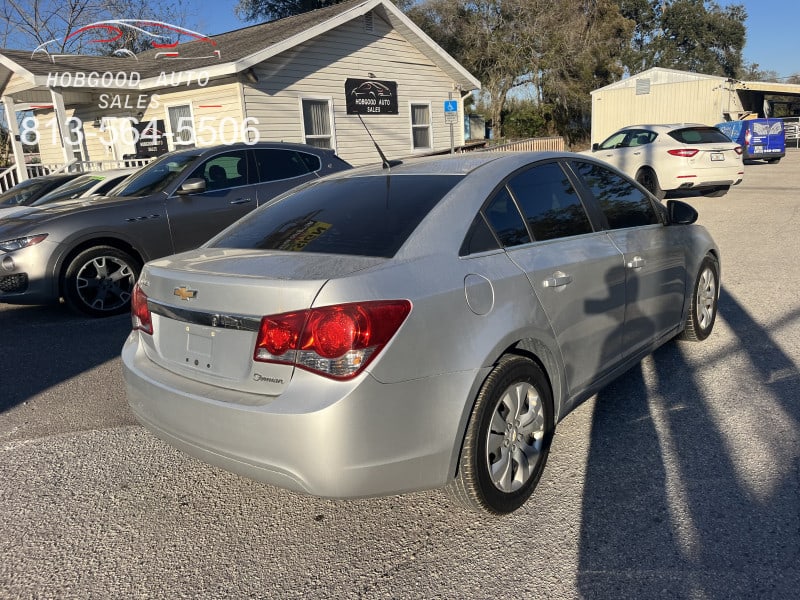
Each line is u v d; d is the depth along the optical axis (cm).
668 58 5875
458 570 265
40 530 312
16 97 1648
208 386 276
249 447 255
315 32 1448
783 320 549
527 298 300
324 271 259
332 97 1565
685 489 310
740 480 314
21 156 1642
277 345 249
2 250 650
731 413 384
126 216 696
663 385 431
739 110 3091
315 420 239
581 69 3375
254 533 302
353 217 310
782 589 241
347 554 281
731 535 274
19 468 374
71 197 920
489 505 285
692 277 468
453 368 265
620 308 372
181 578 272
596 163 398
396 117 1744
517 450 300
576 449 356
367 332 243
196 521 314
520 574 260
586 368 347
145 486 350
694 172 1294
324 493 247
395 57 1719
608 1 3947
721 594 241
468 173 326
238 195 781
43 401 474
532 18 3288
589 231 365
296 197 368
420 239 282
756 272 725
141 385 299
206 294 272
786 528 276
